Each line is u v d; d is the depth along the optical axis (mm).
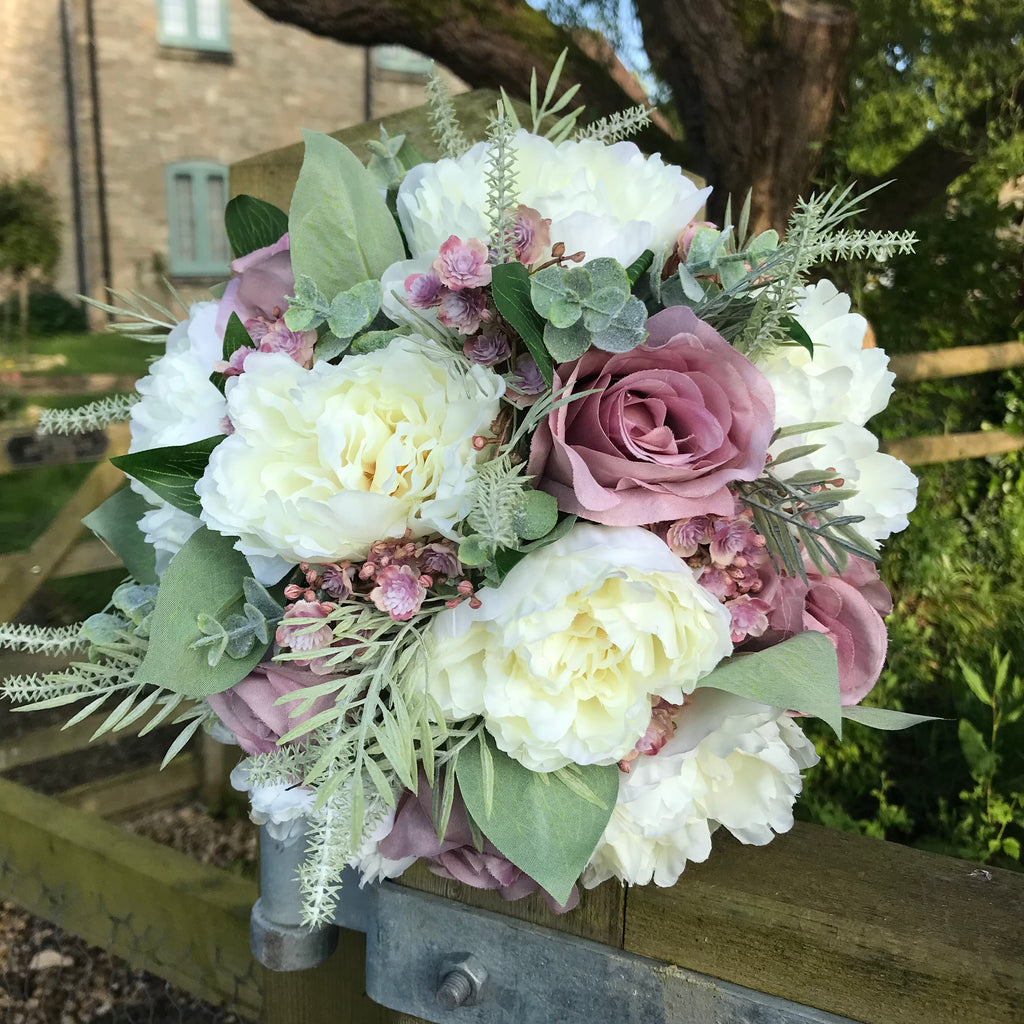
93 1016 1911
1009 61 1522
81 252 7344
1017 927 535
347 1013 935
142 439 588
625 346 448
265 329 552
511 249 470
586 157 521
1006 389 1859
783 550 501
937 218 1754
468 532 470
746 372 462
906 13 1462
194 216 7727
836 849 624
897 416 1892
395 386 470
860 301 1712
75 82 7152
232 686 516
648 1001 592
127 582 684
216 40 7629
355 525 454
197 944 1466
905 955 522
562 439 442
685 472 449
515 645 441
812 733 1755
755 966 565
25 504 3012
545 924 625
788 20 1163
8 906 2184
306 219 538
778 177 1268
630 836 540
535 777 503
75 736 2230
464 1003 652
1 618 1913
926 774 1723
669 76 1295
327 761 454
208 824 2240
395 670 484
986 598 1816
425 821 541
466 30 1222
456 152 617
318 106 8133
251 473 477
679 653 455
